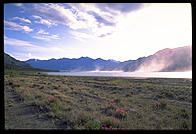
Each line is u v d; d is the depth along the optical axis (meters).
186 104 10.66
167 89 19.36
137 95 14.45
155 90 18.50
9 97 10.12
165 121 6.45
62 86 18.27
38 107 7.76
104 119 6.05
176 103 10.98
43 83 21.08
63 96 11.06
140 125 5.70
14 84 16.48
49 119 6.11
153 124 6.09
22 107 7.78
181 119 6.66
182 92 16.53
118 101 10.60
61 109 7.43
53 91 13.08
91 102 10.05
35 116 6.44
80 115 6.36
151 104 10.10
